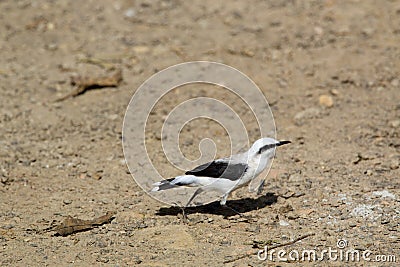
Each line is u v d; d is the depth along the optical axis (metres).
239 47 18.42
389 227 10.70
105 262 9.95
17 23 20.06
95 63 17.88
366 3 20.39
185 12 20.53
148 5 20.94
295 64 17.58
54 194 12.23
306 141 14.17
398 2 20.31
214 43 18.75
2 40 19.19
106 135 14.73
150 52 18.42
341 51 18.06
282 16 19.98
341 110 15.48
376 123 14.80
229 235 10.66
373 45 18.25
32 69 17.72
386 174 12.56
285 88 16.58
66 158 13.68
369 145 13.86
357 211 11.24
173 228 10.91
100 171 13.09
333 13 19.95
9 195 12.20
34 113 15.65
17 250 10.36
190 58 18.03
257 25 19.55
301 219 11.07
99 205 11.77
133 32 19.55
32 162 13.48
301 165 13.05
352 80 16.66
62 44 18.98
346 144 13.95
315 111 15.39
